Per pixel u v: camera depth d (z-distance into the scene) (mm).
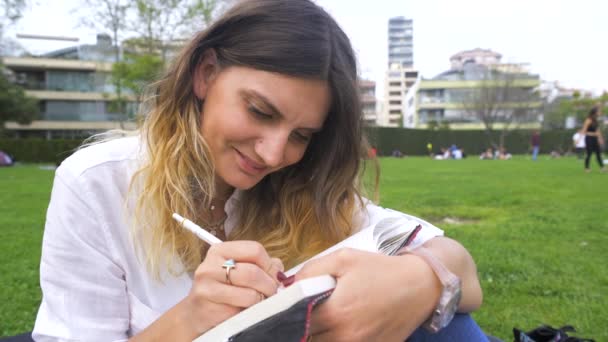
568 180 10844
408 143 43438
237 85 1177
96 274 1215
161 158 1264
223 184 1459
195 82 1293
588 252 4039
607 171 13688
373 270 927
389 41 190500
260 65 1148
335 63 1220
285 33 1156
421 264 984
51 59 48125
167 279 1286
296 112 1177
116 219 1246
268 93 1147
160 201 1253
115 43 21922
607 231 4848
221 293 923
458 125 64188
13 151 29578
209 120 1254
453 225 5387
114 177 1260
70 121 49562
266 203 1546
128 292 1275
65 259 1197
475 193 8336
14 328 2748
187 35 1440
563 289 3139
